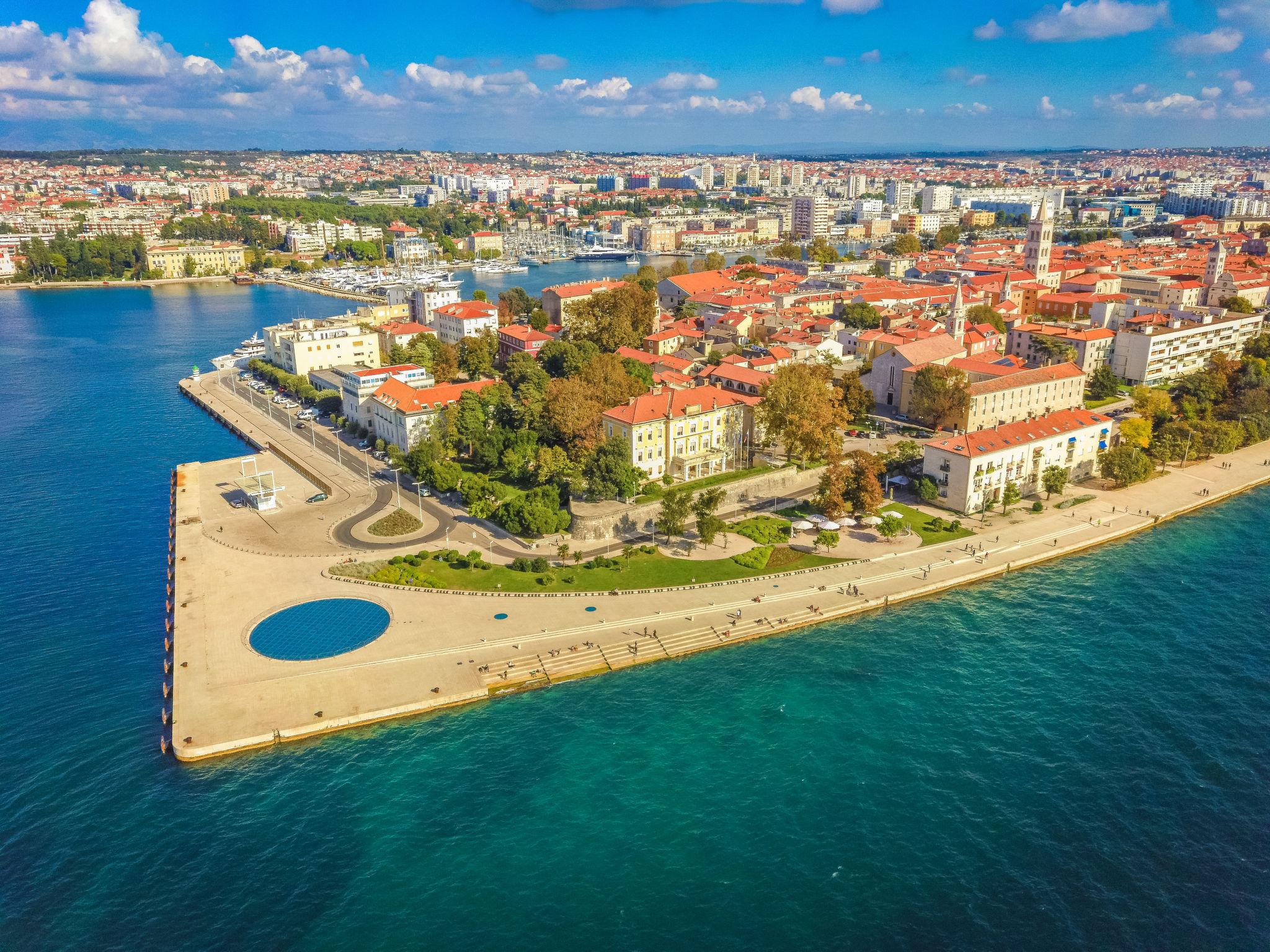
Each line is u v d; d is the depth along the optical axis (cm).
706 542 19100
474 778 12381
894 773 12475
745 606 17075
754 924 9938
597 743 13188
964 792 12081
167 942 9744
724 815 11669
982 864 10812
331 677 14475
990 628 16525
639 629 16212
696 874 10675
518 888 10475
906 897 10312
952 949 9612
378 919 10044
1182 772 12456
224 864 10856
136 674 15050
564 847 11112
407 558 18462
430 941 9731
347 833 11356
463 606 16875
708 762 12725
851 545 19738
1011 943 9688
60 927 9962
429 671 14725
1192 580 18375
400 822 11531
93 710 14012
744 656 15625
